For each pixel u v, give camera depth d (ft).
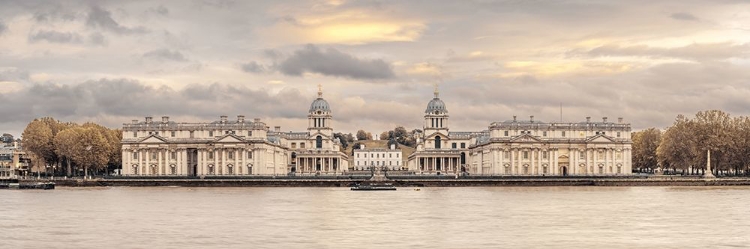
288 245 360.28
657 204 595.47
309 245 360.28
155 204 611.47
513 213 516.73
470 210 543.39
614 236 391.04
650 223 450.30
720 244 361.51
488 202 629.51
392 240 376.27
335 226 437.58
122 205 599.57
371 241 372.79
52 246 359.66
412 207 571.69
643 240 375.45
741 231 411.13
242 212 529.45
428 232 408.26
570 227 431.02
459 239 379.76
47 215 508.53
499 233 403.54
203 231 413.80
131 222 461.78
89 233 406.41
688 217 485.97
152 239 381.40
